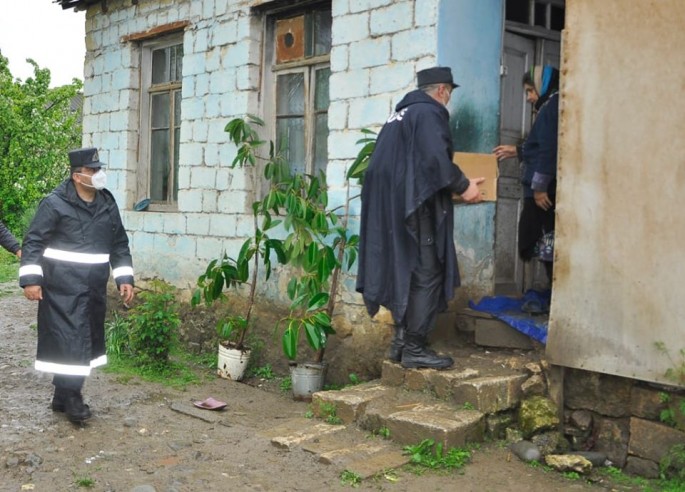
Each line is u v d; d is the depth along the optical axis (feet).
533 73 18.37
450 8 18.56
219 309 24.94
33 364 22.84
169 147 28.17
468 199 15.89
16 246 18.30
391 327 19.29
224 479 13.92
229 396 20.47
